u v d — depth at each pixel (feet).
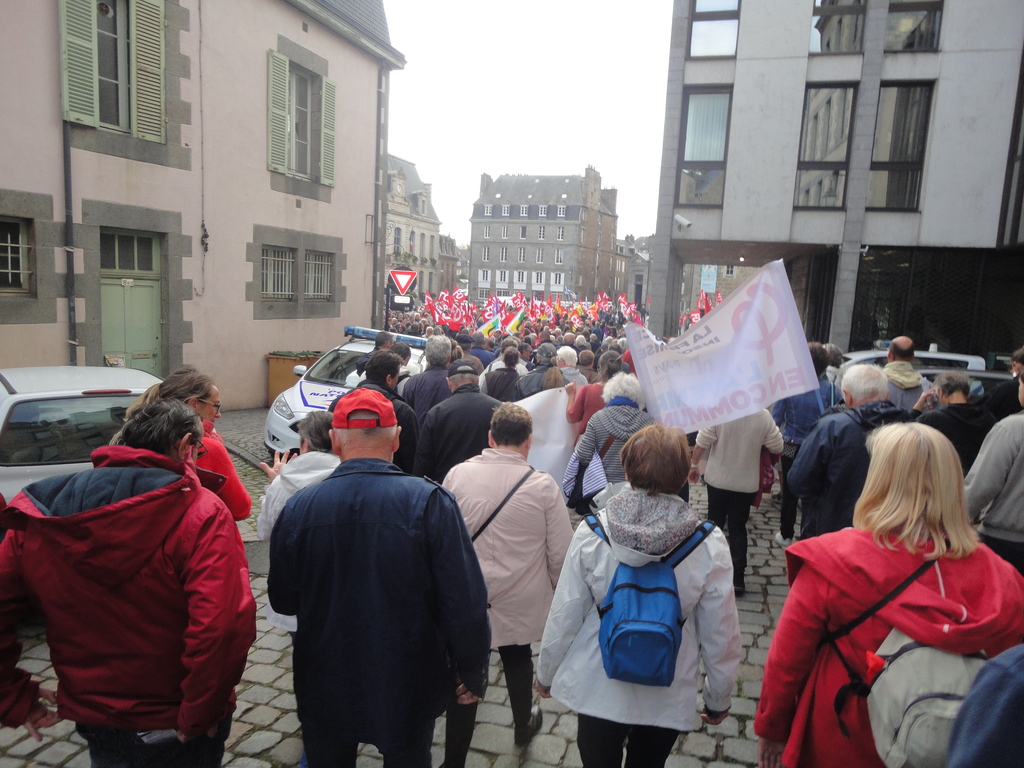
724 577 6.99
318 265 45.70
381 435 7.18
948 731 4.80
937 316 45.65
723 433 15.42
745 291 14.33
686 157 46.93
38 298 27.78
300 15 40.75
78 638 6.36
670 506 7.00
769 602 15.76
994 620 5.25
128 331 32.45
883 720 5.23
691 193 47.03
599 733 7.22
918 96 43.70
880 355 29.68
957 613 5.29
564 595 7.23
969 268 44.93
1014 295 44.78
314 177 43.88
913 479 5.83
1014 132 42.01
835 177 45.09
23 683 6.50
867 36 43.01
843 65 43.83
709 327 14.64
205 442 10.04
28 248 27.73
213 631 6.16
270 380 40.52
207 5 34.32
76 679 6.41
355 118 47.09
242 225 37.96
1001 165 42.39
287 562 6.88
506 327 53.72
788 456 19.03
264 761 9.88
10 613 6.31
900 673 5.24
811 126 44.96
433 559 6.77
